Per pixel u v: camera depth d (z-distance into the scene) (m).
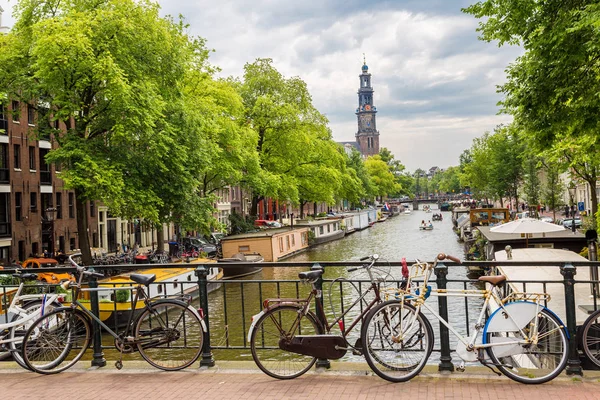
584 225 32.88
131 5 26.12
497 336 6.51
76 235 43.28
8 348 7.58
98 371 7.45
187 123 28.31
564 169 19.84
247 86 50.88
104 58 23.88
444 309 6.74
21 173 36.69
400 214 153.00
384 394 6.16
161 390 6.63
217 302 26.14
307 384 6.60
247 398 6.23
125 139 25.69
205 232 30.94
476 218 55.34
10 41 25.98
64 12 26.20
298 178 53.53
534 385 6.28
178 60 28.14
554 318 6.49
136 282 7.38
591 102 12.85
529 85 13.73
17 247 36.03
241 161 40.59
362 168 116.88
